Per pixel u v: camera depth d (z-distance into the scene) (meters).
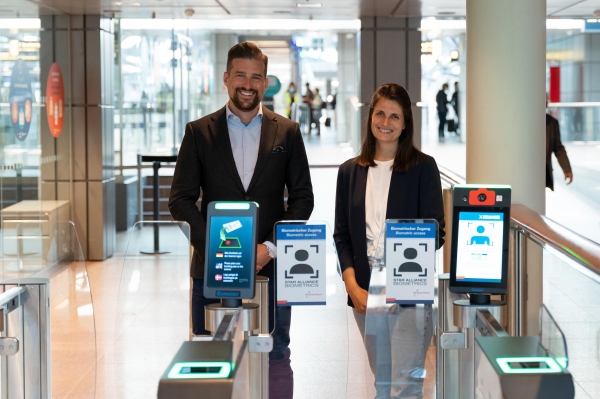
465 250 2.56
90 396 3.08
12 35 7.84
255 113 3.57
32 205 8.38
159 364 2.84
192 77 14.61
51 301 3.19
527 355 2.33
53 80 9.05
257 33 19.39
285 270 2.62
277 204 3.59
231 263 2.38
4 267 5.70
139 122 11.61
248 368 2.47
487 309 2.57
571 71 14.07
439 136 13.61
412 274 2.70
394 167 3.23
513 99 4.16
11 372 2.80
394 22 9.95
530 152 4.20
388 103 3.20
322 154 17.36
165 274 2.86
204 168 3.56
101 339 5.92
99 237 9.62
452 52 13.69
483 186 2.55
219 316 2.39
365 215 3.23
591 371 3.14
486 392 2.38
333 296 2.62
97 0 8.50
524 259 3.35
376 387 2.78
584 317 3.17
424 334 2.72
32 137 8.40
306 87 20.20
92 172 9.59
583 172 10.43
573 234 2.84
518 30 4.14
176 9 9.23
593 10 9.95
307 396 2.58
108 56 9.73
